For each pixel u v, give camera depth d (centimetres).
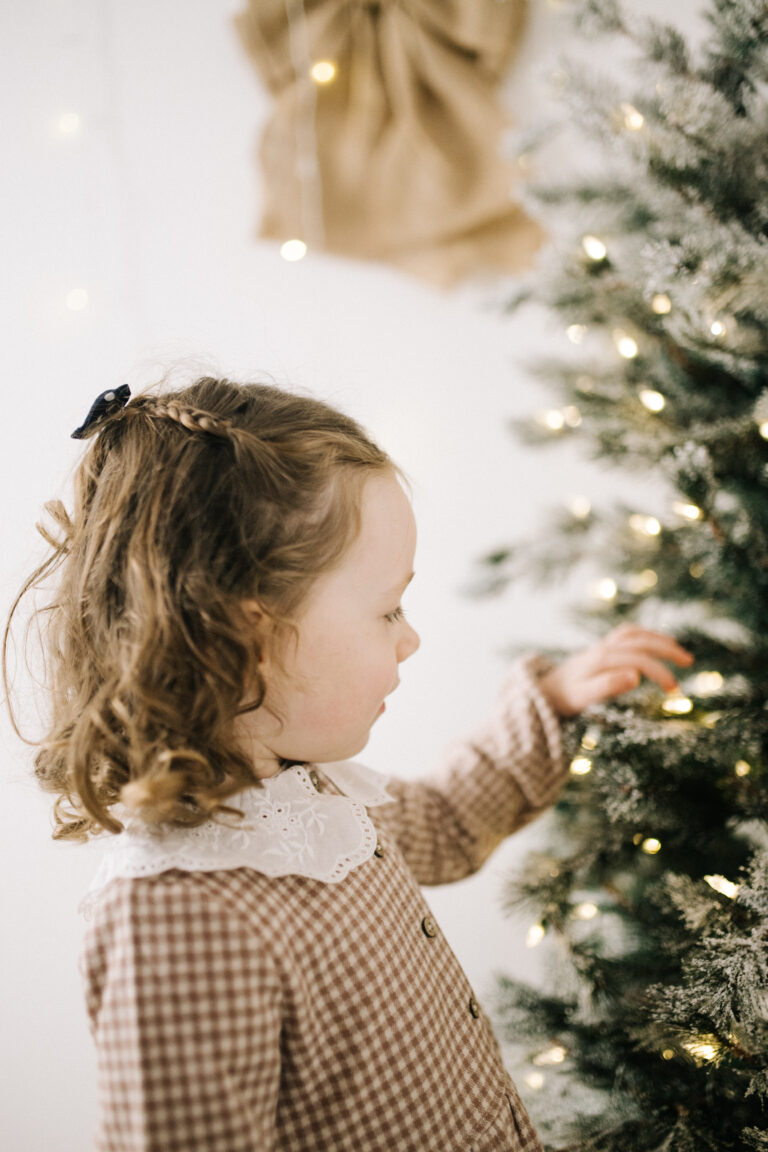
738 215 67
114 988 44
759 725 71
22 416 133
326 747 55
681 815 73
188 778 49
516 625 161
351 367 155
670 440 73
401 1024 52
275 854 51
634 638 79
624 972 72
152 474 53
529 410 156
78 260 138
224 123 143
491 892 147
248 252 147
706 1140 59
